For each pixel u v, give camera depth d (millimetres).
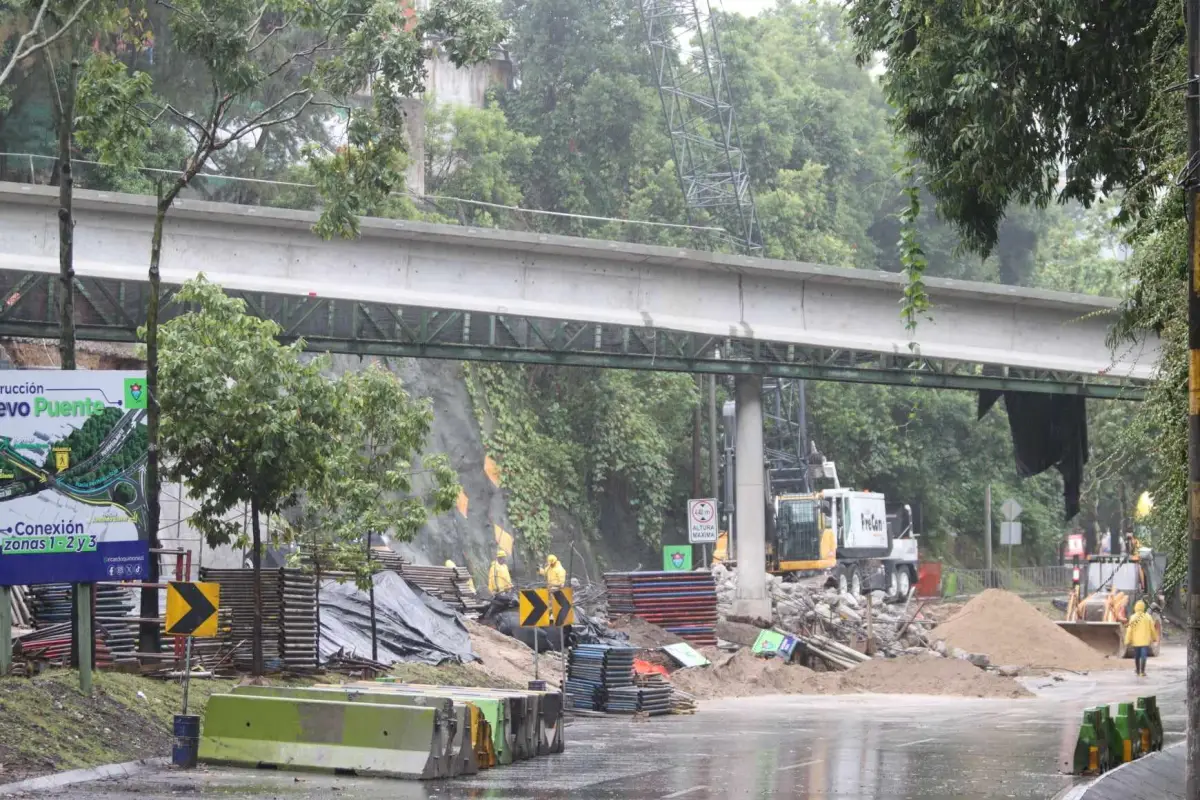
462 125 154125
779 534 133250
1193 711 24578
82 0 42406
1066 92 35750
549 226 165000
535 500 134625
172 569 73938
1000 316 95812
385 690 38531
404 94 47375
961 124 35469
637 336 91062
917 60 35156
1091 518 199125
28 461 37469
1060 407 100062
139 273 76812
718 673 76250
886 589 145625
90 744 34750
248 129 47812
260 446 48969
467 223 142875
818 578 127625
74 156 103438
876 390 191000
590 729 51594
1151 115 30953
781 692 74875
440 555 119188
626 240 168750
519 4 175750
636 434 155125
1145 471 136250
